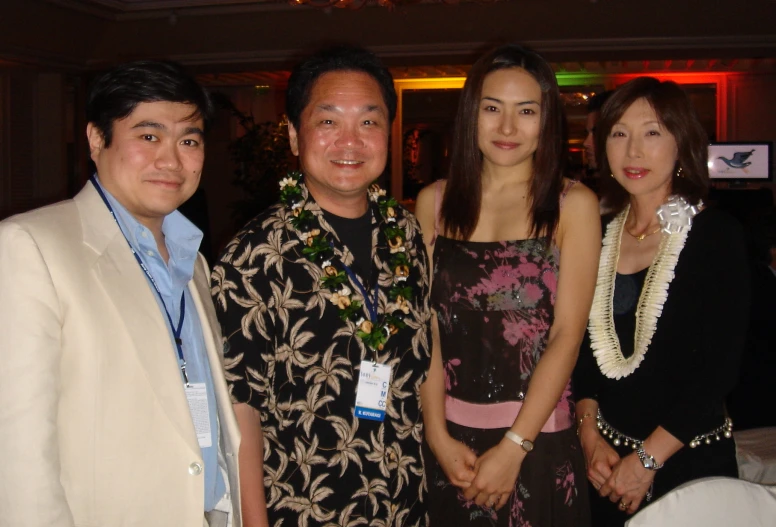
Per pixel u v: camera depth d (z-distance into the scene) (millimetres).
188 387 1529
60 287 1322
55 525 1236
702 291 1999
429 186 2240
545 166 2004
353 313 1685
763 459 2551
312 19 7848
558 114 2006
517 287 2014
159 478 1386
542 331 2020
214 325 1618
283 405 1653
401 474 1758
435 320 2105
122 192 1465
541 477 1988
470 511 2047
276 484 1662
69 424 1326
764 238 3207
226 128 10914
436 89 11258
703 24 7656
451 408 2076
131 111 1432
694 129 2057
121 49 8367
